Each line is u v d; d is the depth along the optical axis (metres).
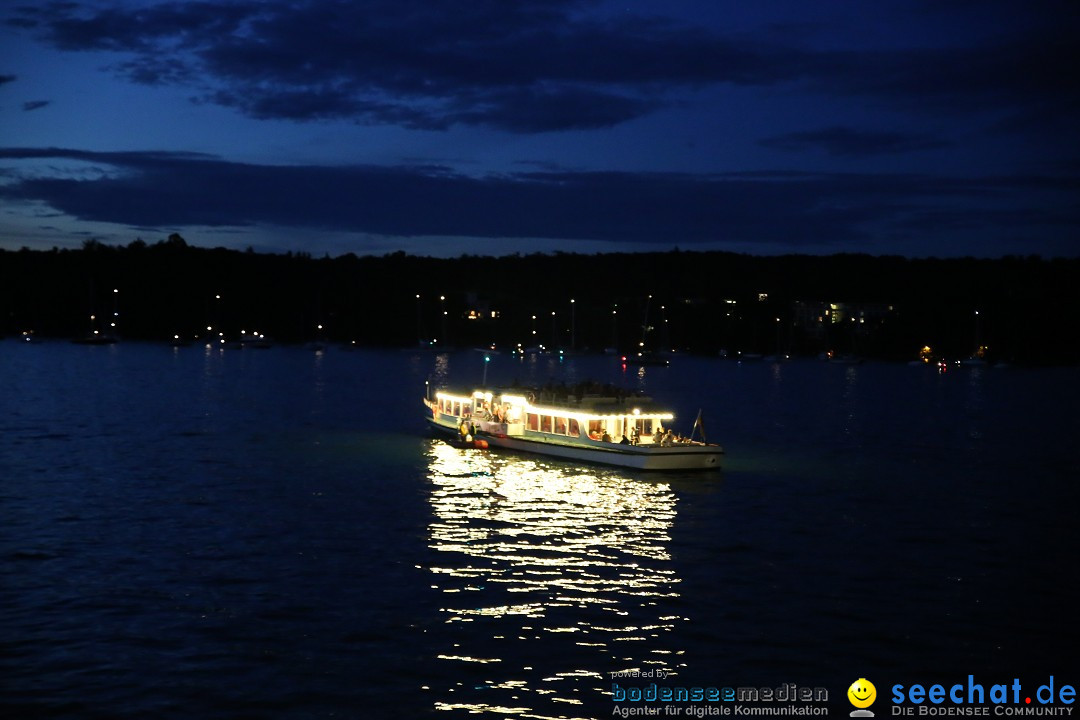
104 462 75.88
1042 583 44.19
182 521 54.72
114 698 31.50
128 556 47.09
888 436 101.94
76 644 35.66
